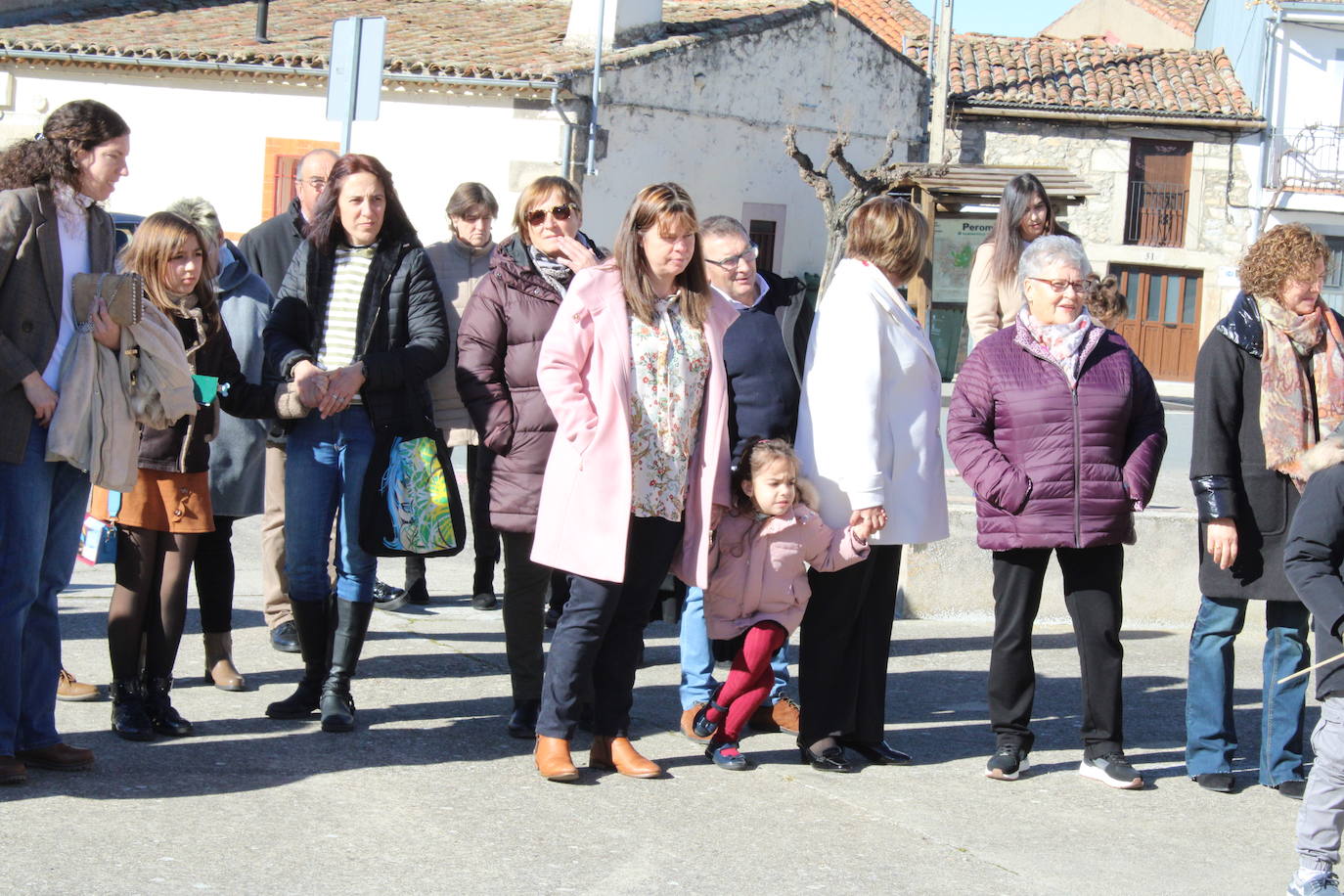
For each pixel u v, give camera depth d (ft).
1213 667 18.02
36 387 15.16
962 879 14.58
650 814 15.98
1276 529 17.47
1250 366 17.47
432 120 65.57
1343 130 94.22
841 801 16.84
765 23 74.64
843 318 17.56
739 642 17.69
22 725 16.02
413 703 19.83
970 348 22.02
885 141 85.20
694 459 17.04
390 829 14.98
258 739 17.81
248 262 22.76
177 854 13.93
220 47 67.72
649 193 16.44
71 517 16.25
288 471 18.45
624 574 16.76
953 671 23.41
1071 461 17.40
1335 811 13.87
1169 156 95.04
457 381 18.51
